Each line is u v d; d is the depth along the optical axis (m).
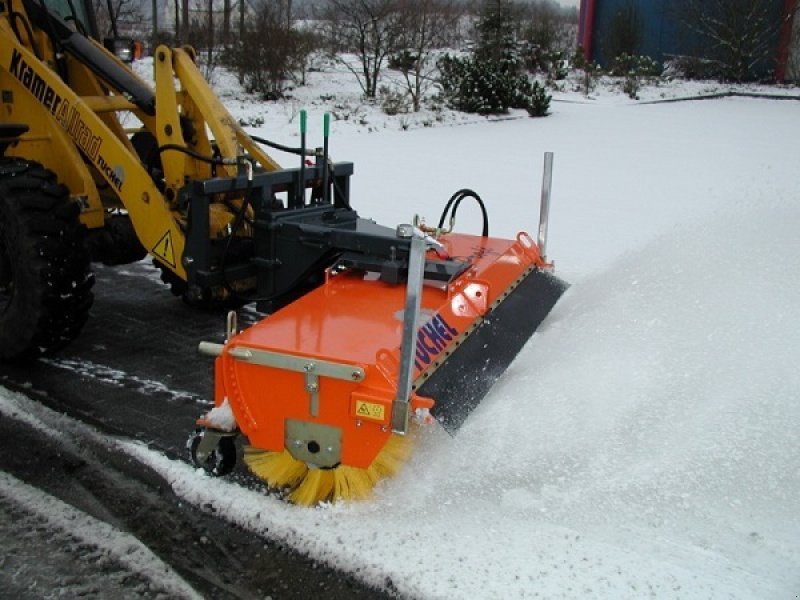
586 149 13.63
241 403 3.25
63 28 5.10
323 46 24.52
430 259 4.11
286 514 3.25
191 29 21.05
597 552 2.97
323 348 3.09
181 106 4.78
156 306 5.95
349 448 3.11
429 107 18.88
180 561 3.04
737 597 2.75
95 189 4.86
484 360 3.71
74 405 4.30
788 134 15.37
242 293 4.44
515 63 21.03
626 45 27.84
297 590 2.88
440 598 2.78
